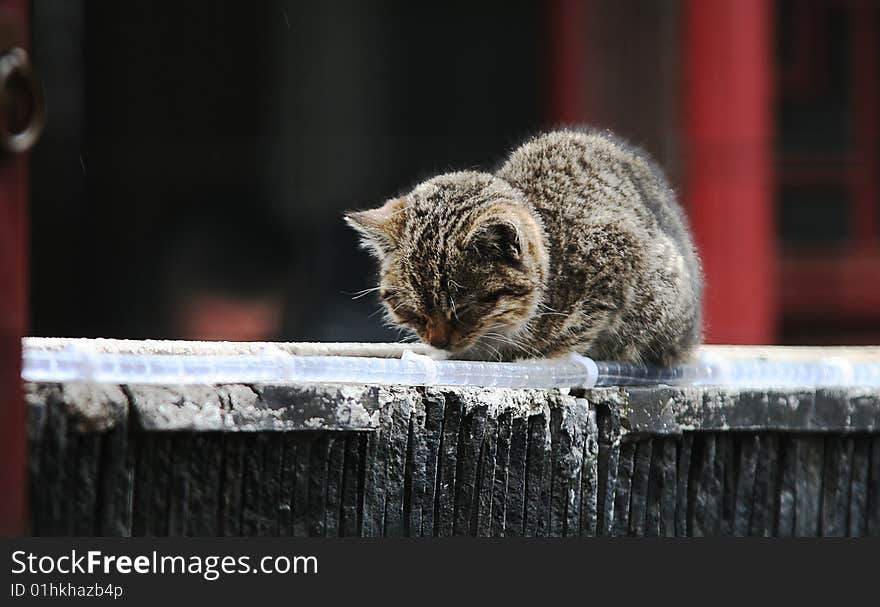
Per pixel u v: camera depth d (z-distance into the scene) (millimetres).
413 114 40688
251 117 40375
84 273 38938
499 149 40281
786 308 39500
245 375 9547
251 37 40250
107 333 38375
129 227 39312
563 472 11258
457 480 10633
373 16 40375
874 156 40906
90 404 8578
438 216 13523
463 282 13203
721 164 32781
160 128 39938
